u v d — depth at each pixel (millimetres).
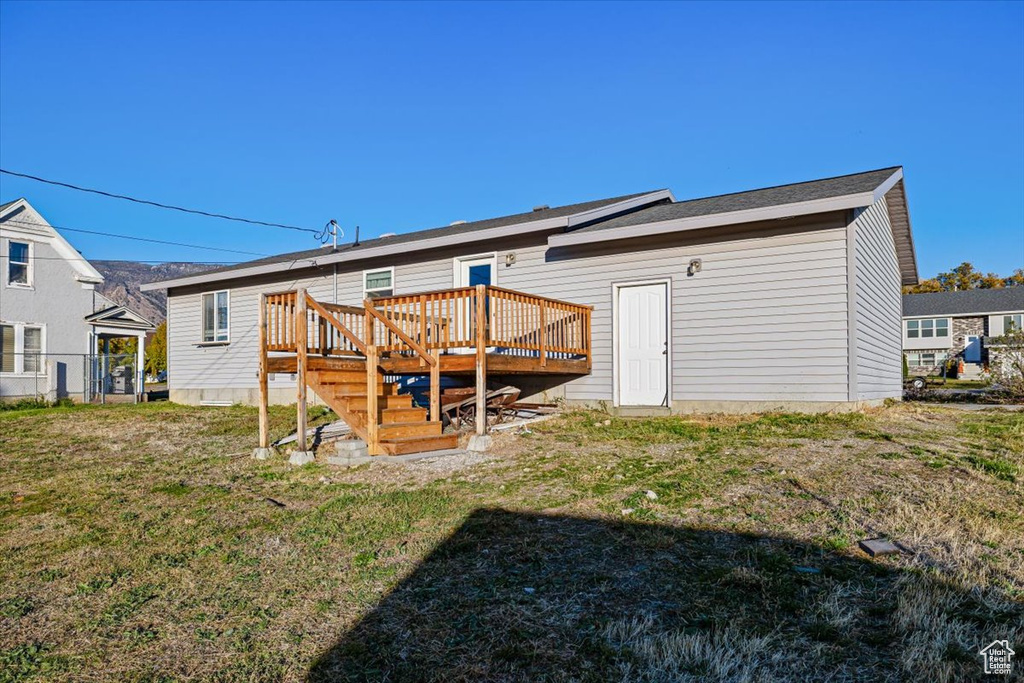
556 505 5766
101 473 8430
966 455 6797
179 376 18250
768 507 5301
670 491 5926
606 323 11438
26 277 21484
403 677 3209
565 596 3967
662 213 11633
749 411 10109
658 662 3189
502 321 9281
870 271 11023
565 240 11125
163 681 3289
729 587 3922
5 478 8273
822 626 3402
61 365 22031
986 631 3268
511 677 3158
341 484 7211
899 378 15234
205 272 17672
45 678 3357
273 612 4039
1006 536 4492
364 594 4207
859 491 5590
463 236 12266
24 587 4617
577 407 11523
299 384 8578
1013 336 15719
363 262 14586
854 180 10625
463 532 5223
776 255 9992
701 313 10578
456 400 10234
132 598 4363
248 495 7043
